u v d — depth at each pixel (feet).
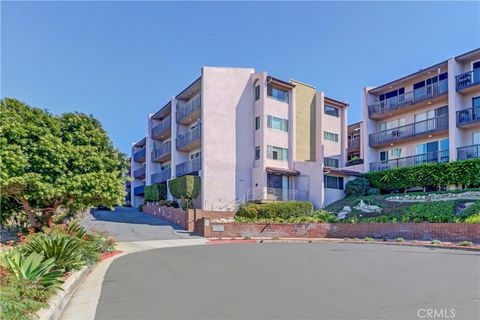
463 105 90.17
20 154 44.93
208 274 33.04
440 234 62.18
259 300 23.11
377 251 50.19
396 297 23.38
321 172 101.76
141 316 20.17
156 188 120.67
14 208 56.13
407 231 66.95
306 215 87.15
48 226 53.11
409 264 37.29
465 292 24.61
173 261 41.91
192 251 52.60
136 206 160.35
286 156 108.06
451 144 88.22
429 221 66.33
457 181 83.61
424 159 96.68
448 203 72.08
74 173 50.24
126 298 24.49
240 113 105.81
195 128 108.37
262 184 99.86
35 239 31.96
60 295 22.54
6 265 23.39
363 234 73.05
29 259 23.36
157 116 138.51
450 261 39.34
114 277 32.45
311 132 117.08
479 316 19.20
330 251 50.80
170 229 86.48
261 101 104.22
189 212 87.15
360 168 113.19
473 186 83.56
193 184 98.89
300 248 55.98
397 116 109.09
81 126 54.03
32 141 47.65
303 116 115.44
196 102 109.09
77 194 49.98
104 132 56.90
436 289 25.58
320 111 118.01
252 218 85.05
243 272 33.76
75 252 32.78
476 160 80.38
